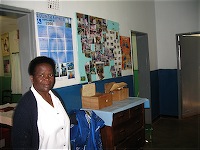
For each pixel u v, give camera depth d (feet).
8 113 8.05
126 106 8.09
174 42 14.88
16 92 12.84
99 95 8.29
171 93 15.20
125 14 11.48
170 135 11.52
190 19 14.28
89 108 7.86
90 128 6.83
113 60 10.27
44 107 4.60
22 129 4.17
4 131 8.05
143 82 13.89
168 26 15.07
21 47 6.73
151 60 14.56
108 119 7.25
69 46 7.73
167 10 15.02
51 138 4.60
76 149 6.62
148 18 14.29
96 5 9.23
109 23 10.02
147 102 9.71
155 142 10.55
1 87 13.80
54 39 7.14
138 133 9.34
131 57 12.06
